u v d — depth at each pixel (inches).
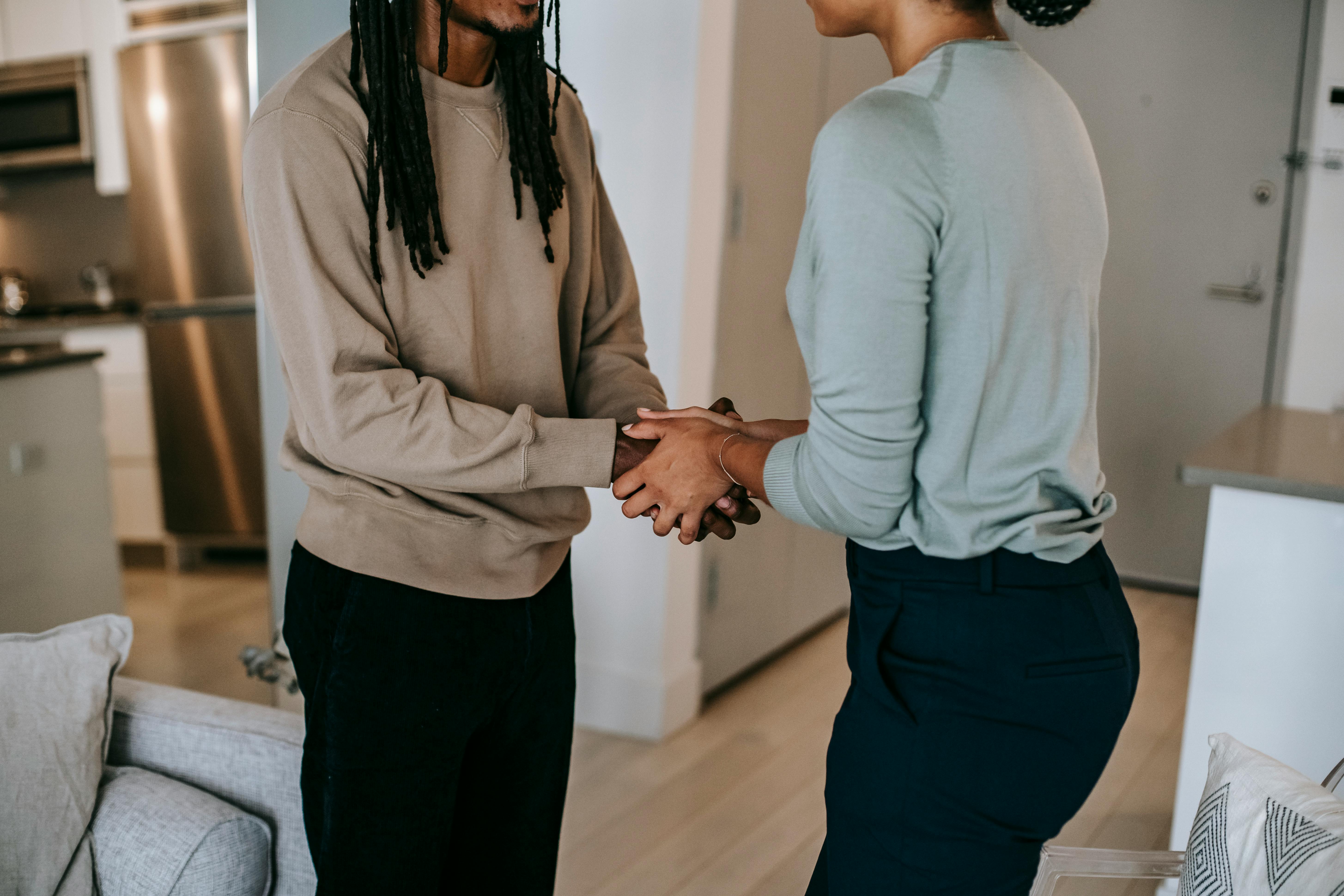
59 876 44.5
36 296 194.1
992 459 33.2
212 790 50.1
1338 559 69.2
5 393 108.9
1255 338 148.0
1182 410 153.2
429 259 42.6
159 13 151.4
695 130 92.0
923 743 34.1
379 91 40.5
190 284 153.7
